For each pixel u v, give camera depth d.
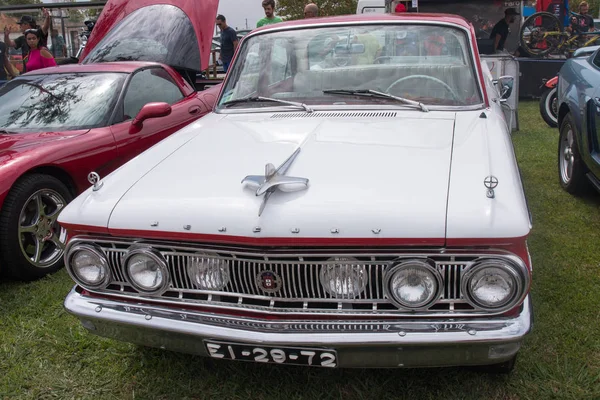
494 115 3.01
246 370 2.76
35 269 3.85
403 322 2.10
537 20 10.55
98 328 2.46
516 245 2.04
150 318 2.30
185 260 2.29
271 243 2.12
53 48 8.34
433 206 2.11
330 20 3.60
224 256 2.23
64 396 2.70
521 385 2.52
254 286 2.23
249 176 2.36
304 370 2.72
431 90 3.21
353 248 2.11
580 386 2.49
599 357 2.68
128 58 5.87
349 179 2.32
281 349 2.17
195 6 6.27
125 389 2.73
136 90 4.96
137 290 2.35
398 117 3.02
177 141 2.99
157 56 5.89
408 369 2.66
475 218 2.05
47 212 3.97
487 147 2.56
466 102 3.14
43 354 3.03
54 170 4.00
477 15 10.59
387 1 11.29
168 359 2.90
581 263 3.65
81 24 8.52
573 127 4.66
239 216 2.19
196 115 5.38
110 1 6.64
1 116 4.62
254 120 3.19
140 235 2.29
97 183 2.59
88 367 2.90
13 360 2.97
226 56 10.32
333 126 2.92
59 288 3.75
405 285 2.09
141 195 2.42
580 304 3.14
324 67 3.42
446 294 2.11
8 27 8.50
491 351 2.09
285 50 3.54
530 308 2.14
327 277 2.15
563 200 4.82
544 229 4.22
